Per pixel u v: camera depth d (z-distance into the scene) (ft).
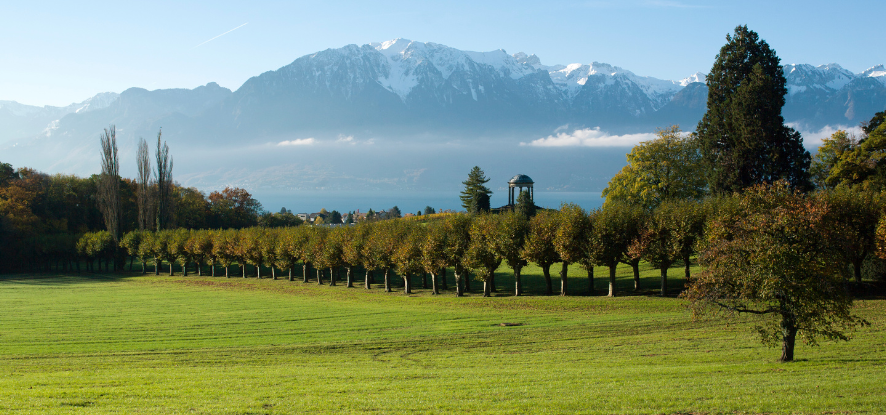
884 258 144.05
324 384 73.31
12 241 363.97
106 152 378.53
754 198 99.50
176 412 56.70
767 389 63.21
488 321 144.77
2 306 195.42
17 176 424.46
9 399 62.85
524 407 57.93
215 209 503.61
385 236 238.48
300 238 280.10
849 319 79.87
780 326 85.66
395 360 99.30
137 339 128.26
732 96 228.84
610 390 65.36
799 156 211.82
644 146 272.72
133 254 359.87
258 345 118.73
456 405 59.31
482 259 203.41
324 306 187.11
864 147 196.65
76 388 70.13
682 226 175.22
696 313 88.12
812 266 78.48
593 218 196.54
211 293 238.68
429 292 229.86
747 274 81.82
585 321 137.18
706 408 55.98
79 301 210.59
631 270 238.07
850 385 64.03
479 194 429.79
